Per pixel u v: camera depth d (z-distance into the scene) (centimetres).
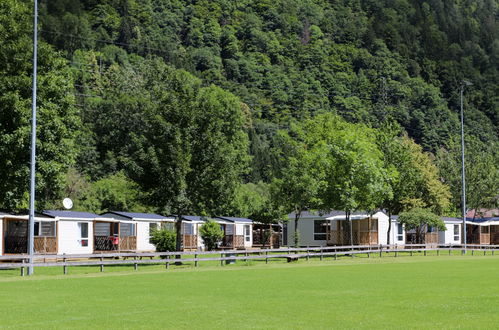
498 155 11306
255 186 10762
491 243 9806
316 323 1689
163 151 5000
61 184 4809
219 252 4709
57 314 1880
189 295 2431
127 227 6059
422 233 8375
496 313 1880
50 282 3114
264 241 7519
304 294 2464
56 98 4794
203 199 5159
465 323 1677
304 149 7231
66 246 5188
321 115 7556
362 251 6069
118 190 8388
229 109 8725
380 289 2672
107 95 12875
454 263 5016
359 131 7456
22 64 4641
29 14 4856
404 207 8056
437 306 2052
